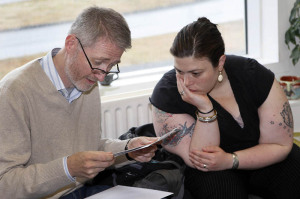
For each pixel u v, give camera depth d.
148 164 1.86
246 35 3.11
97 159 1.51
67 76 1.64
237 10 3.04
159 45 2.86
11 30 2.44
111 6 2.65
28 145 1.58
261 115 1.93
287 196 1.95
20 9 2.43
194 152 1.83
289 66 3.00
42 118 1.63
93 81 1.66
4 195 1.51
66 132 1.70
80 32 1.55
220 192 1.77
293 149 2.02
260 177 1.98
